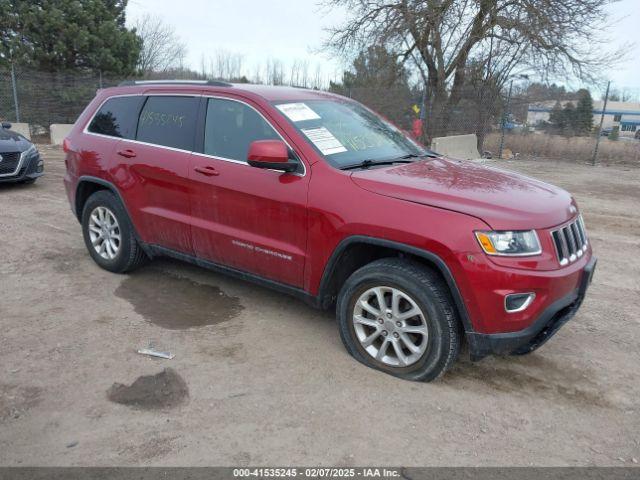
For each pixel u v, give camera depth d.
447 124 18.44
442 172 3.78
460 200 3.19
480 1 17.00
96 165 4.97
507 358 3.76
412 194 3.28
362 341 3.55
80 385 3.26
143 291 4.78
